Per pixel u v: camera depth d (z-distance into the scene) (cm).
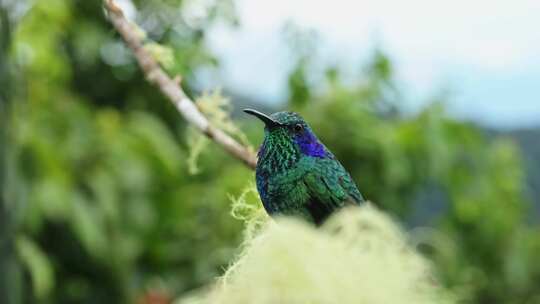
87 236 562
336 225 127
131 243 602
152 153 613
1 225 396
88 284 634
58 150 575
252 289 122
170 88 360
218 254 612
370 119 674
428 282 123
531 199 836
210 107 374
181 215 643
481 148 756
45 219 592
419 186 702
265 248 124
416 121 704
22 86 553
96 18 648
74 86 686
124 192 596
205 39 612
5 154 405
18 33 569
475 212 764
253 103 691
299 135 350
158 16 598
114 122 610
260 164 352
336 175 350
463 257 735
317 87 695
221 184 627
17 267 402
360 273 120
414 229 710
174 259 662
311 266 120
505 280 765
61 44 665
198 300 143
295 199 347
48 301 604
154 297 608
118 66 685
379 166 665
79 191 580
